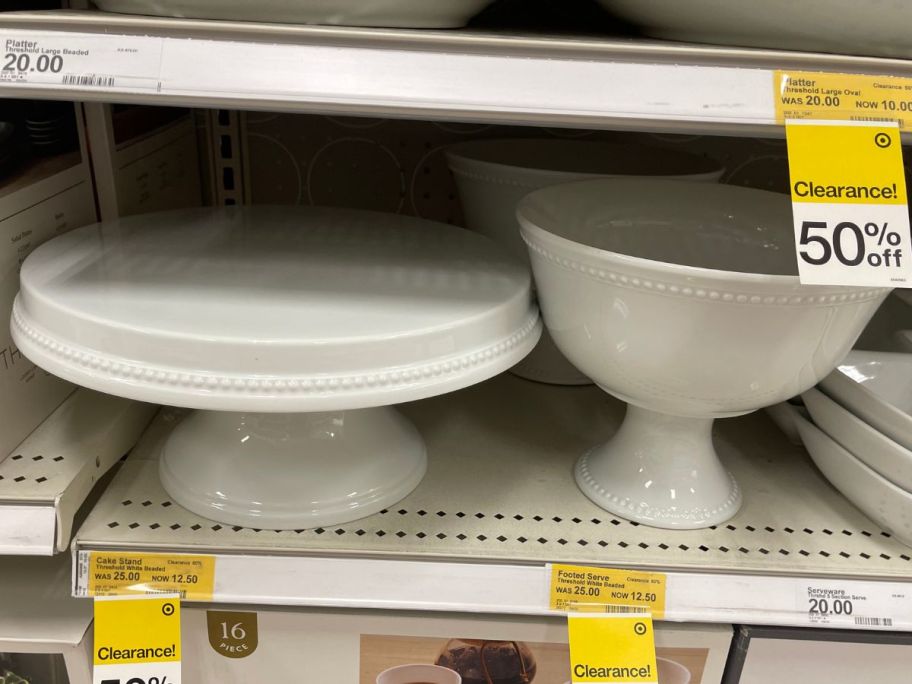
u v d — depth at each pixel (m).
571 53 0.43
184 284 0.51
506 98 0.43
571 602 0.54
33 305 0.48
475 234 0.68
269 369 0.43
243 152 0.91
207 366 0.43
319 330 0.45
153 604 0.53
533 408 0.76
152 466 0.63
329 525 0.56
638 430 0.60
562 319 0.51
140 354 0.43
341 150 0.91
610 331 0.48
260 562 0.54
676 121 0.43
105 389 0.43
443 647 0.57
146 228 0.64
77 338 0.45
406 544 0.55
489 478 0.64
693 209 0.65
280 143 0.91
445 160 0.92
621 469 0.61
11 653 0.65
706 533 0.58
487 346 0.49
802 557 0.56
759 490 0.64
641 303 0.45
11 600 0.58
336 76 0.43
